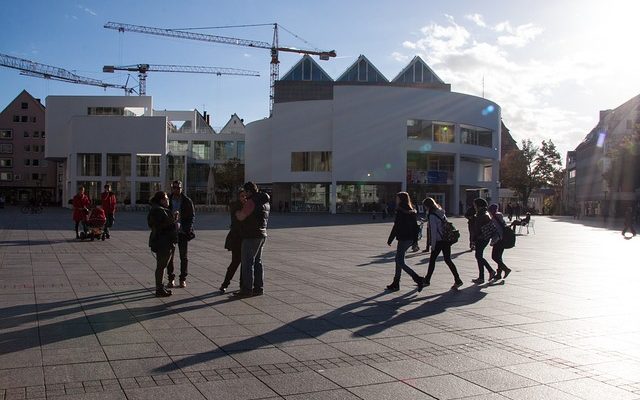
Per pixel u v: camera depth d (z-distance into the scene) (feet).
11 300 29.60
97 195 233.14
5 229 87.04
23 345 21.17
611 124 285.02
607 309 30.25
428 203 37.65
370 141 209.05
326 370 18.99
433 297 33.68
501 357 20.92
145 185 233.14
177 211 35.42
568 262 55.62
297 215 191.52
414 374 18.74
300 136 218.79
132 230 90.12
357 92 208.64
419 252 62.59
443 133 217.97
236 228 33.24
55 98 256.73
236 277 39.68
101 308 28.14
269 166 242.99
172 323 25.31
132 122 232.12
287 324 25.58
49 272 40.14
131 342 21.95
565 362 20.38
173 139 289.74
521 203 326.65
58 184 343.46
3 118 347.77
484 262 40.16
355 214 205.57
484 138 235.61
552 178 306.96
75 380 17.40
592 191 311.27
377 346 22.16
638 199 203.82
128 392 16.47
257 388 17.07
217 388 16.98
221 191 274.77
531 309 30.14
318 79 294.46
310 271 44.34
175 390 16.74
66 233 78.84
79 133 231.30
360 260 53.16
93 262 46.44
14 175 348.18
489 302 32.19
